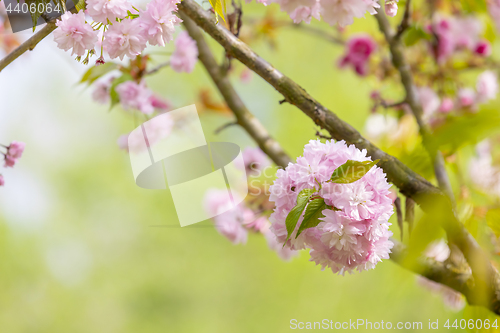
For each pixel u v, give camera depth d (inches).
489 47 89.7
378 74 100.5
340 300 190.5
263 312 259.4
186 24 71.2
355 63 100.6
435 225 54.3
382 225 57.4
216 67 71.8
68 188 317.1
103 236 319.3
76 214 319.3
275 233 57.9
